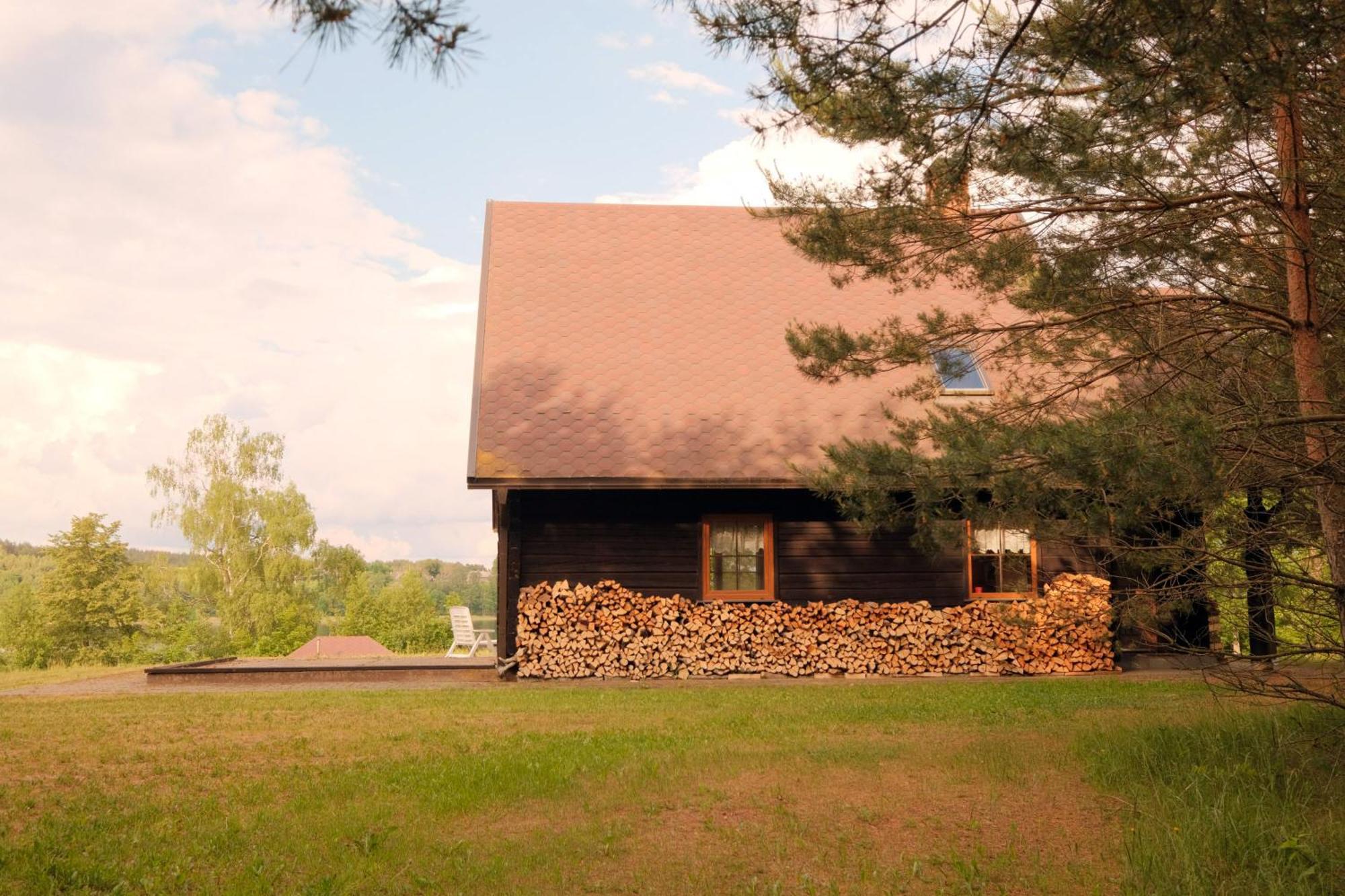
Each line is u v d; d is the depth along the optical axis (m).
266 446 49.28
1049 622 16.12
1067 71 7.17
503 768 8.99
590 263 20.91
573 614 17.05
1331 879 5.84
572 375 18.23
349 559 50.56
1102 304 9.36
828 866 6.50
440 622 61.66
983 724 11.60
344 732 11.27
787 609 17.28
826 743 10.30
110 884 6.15
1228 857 6.24
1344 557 8.20
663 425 17.44
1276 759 8.22
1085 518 7.48
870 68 6.94
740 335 19.45
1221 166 9.09
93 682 17.86
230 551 48.00
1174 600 8.73
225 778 8.90
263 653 46.62
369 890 6.16
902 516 8.50
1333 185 8.64
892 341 9.85
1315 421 7.79
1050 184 8.56
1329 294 9.16
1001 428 8.23
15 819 7.47
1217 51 5.95
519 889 6.18
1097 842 6.78
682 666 17.14
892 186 8.62
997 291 9.66
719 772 8.81
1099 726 10.41
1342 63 7.89
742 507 17.58
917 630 17.31
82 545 48.47
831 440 17.39
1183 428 7.08
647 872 6.45
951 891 6.04
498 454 16.66
